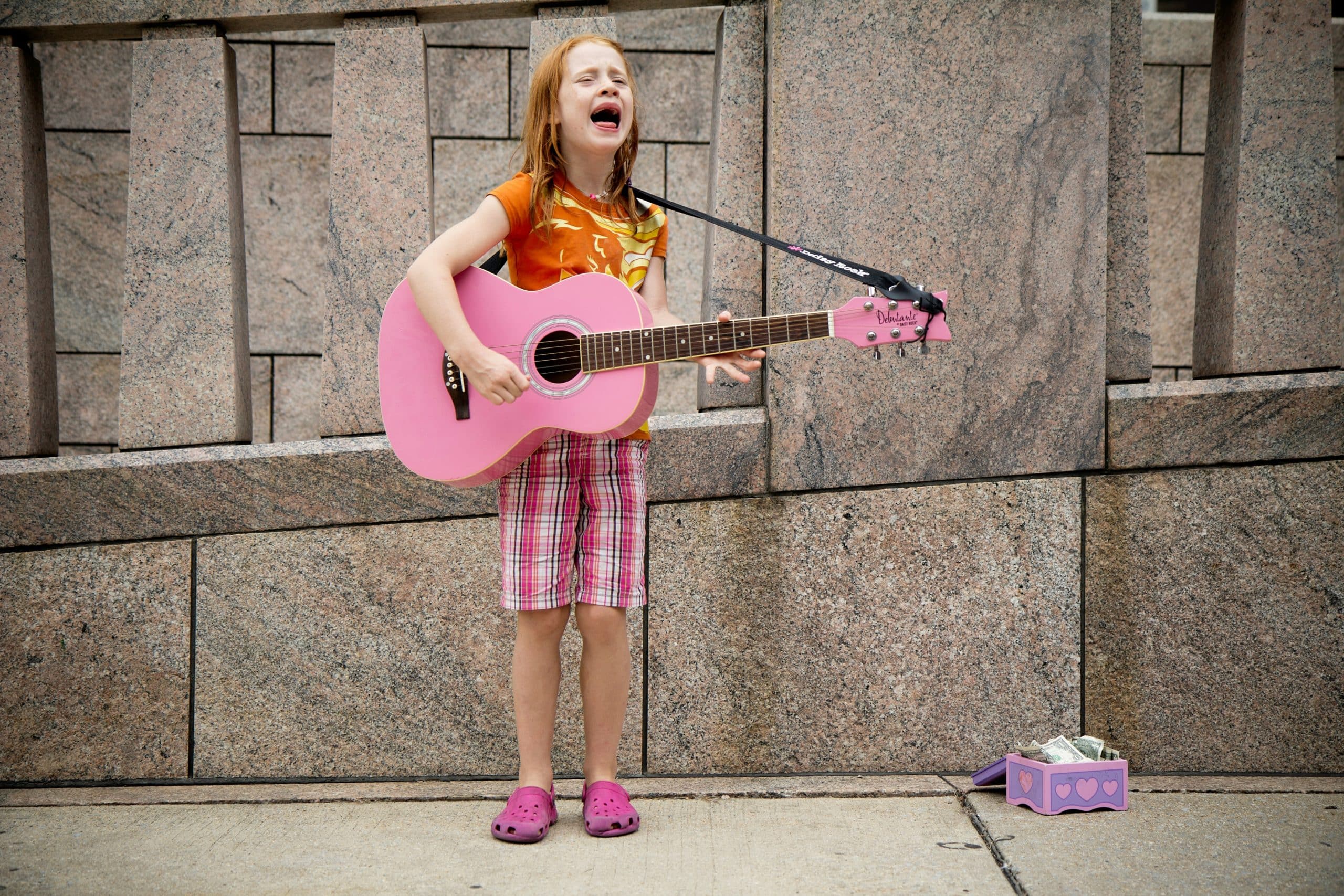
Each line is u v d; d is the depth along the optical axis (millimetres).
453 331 2293
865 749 2996
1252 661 2988
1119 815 2586
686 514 2994
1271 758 2990
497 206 2422
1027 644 2994
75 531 2988
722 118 3070
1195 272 4398
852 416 2996
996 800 2717
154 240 3033
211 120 3035
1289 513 2984
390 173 3023
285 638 3008
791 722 2996
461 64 4316
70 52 4188
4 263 3049
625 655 2553
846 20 2980
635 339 2381
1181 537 2996
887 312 2402
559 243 2484
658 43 4355
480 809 2730
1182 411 2982
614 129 2459
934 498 2996
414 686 3008
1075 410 2996
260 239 4277
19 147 3059
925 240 2994
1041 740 2988
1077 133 2986
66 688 2996
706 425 2986
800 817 2621
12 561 2994
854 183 2988
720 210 3070
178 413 3033
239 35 3939
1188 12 5484
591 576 2496
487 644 3010
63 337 4188
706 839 2461
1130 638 2996
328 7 3037
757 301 3059
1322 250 3029
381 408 2727
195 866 2316
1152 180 4395
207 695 3004
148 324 3033
